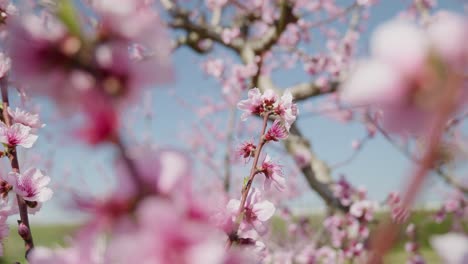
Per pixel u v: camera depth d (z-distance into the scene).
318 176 1.98
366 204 1.69
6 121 0.69
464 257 0.24
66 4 0.22
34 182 0.67
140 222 0.21
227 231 0.53
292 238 2.50
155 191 0.22
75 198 0.22
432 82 0.21
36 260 0.29
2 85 0.66
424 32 0.22
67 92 0.21
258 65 2.16
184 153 0.23
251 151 0.73
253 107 0.75
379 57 0.22
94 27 0.23
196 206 0.22
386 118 0.22
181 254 0.21
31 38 0.21
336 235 1.85
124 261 0.20
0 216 0.66
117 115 0.21
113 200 0.22
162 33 0.22
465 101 0.20
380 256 0.21
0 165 0.68
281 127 0.70
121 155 0.21
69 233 0.23
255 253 0.57
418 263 1.70
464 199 2.08
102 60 0.22
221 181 2.24
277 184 0.68
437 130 0.20
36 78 0.21
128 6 0.22
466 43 0.21
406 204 0.19
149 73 0.22
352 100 0.22
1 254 0.65
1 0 0.51
